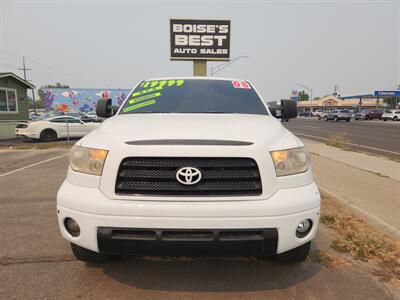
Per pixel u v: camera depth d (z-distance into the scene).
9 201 5.33
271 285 2.86
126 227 2.41
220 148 2.45
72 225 2.63
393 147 14.70
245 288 2.81
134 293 2.72
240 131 2.75
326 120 52.53
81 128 18.17
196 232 2.40
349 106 107.75
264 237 2.42
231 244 2.41
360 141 17.67
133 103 3.89
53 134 17.30
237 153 2.45
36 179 7.07
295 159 2.65
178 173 2.41
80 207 2.48
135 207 2.39
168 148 2.43
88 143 2.69
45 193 5.85
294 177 2.60
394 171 7.88
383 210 4.77
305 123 42.25
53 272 3.03
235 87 4.29
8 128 19.33
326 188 6.07
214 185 2.44
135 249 2.45
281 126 3.21
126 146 2.48
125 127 2.87
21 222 4.35
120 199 2.44
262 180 2.46
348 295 2.74
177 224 2.38
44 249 3.52
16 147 14.05
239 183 2.46
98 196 2.47
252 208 2.40
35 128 16.77
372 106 107.25
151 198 2.41
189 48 17.53
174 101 3.91
